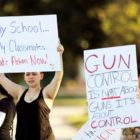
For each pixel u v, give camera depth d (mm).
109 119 10898
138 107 10852
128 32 31859
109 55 10867
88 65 10922
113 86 10891
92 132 10938
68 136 21875
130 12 31766
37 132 10797
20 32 10969
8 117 10617
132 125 10859
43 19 10945
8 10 33062
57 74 10992
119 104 10867
